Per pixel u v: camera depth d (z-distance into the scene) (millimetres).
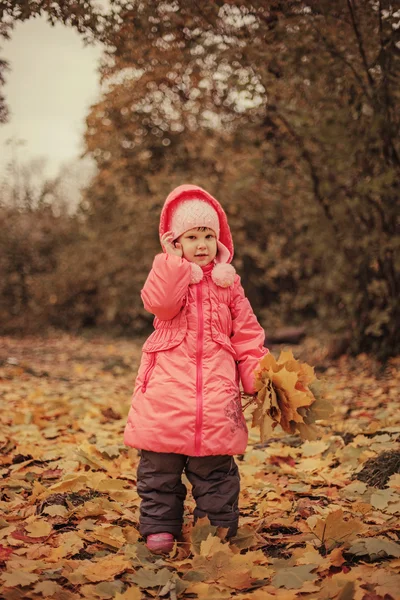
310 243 8406
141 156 10875
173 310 2463
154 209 11539
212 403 2389
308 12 4004
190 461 2463
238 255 11125
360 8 3965
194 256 2617
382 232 6555
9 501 3002
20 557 2301
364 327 7480
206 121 8641
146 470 2492
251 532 2543
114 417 5188
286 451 3830
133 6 3619
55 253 15367
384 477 3178
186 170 11102
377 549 2297
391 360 7043
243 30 4113
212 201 2785
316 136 6207
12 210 15117
